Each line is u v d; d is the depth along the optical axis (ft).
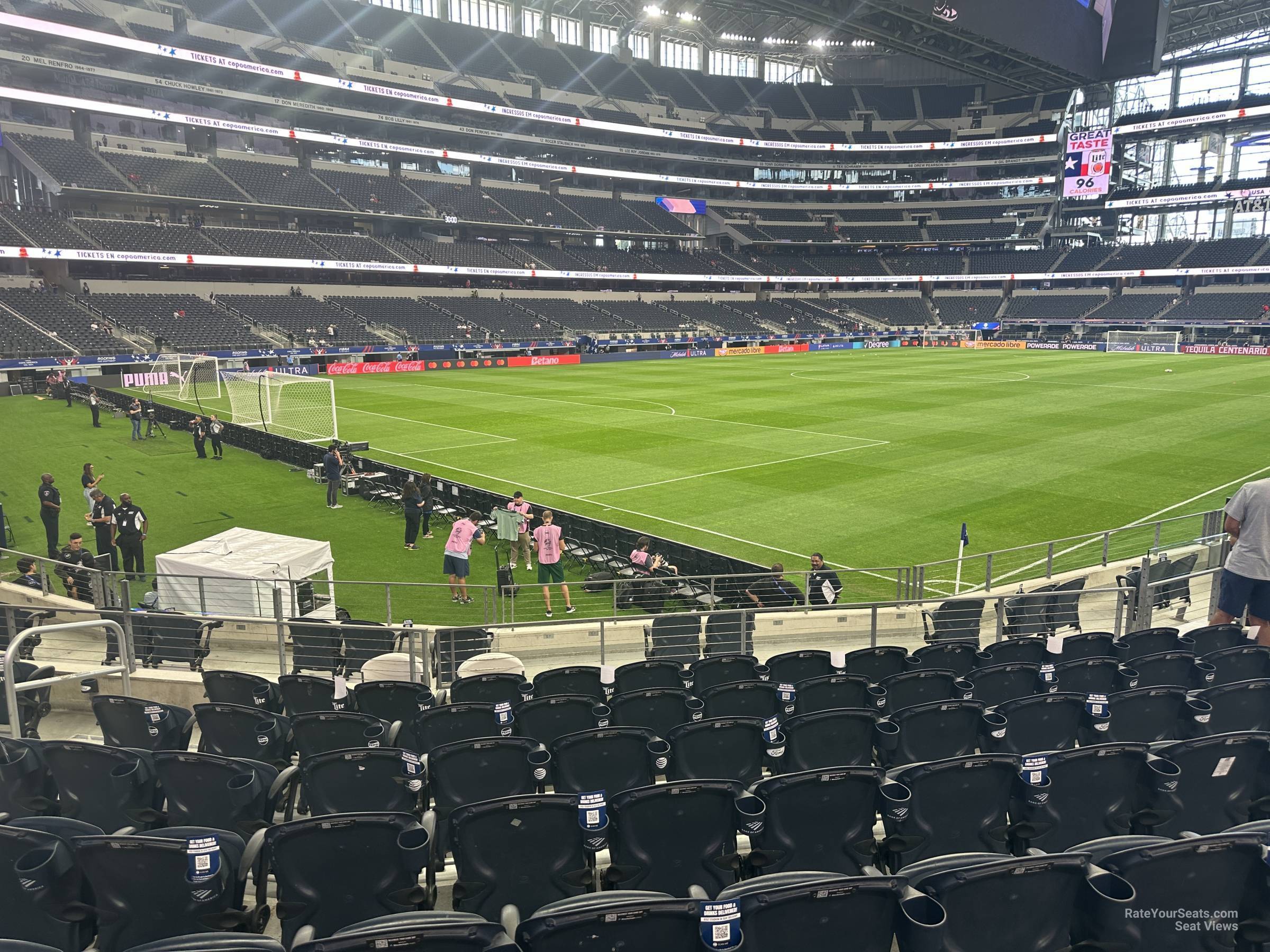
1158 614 43.32
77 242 187.32
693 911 11.53
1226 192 280.31
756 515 75.72
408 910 15.17
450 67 270.87
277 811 21.65
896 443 109.81
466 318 253.65
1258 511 28.27
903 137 333.01
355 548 68.18
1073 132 281.95
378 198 255.29
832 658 30.37
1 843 14.40
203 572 43.09
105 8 211.00
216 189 219.82
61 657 37.81
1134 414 131.75
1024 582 47.55
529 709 24.41
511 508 61.31
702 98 328.49
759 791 16.57
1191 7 250.16
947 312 337.31
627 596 53.52
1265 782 18.99
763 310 327.06
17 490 86.17
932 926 11.75
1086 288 323.98
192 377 188.96
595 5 304.91
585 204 305.32
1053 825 17.65
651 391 173.17
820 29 311.47
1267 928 13.44
